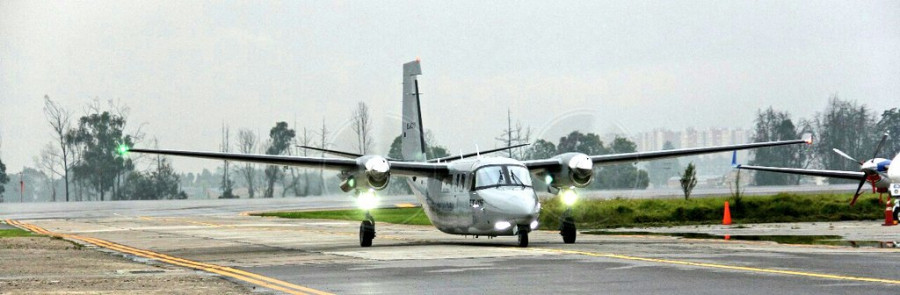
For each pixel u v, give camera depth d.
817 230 78.00
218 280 42.00
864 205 103.31
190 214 150.12
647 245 61.59
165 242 74.19
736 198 101.81
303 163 67.06
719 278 39.72
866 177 109.06
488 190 61.75
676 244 62.34
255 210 167.75
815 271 41.84
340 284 39.97
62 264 52.34
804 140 76.12
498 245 64.50
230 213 150.62
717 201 105.00
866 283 37.09
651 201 105.38
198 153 65.75
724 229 82.50
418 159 84.62
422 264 48.66
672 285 37.62
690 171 123.06
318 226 100.56
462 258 51.91
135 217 140.00
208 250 63.88
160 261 54.41
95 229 100.56
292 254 58.09
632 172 122.69
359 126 83.25
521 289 37.28
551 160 68.44
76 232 94.44
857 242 62.22
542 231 85.50
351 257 54.38
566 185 68.75
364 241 65.75
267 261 52.75
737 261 47.44
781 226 86.12
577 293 35.78
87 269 48.84
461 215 64.00
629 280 39.59
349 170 67.62
